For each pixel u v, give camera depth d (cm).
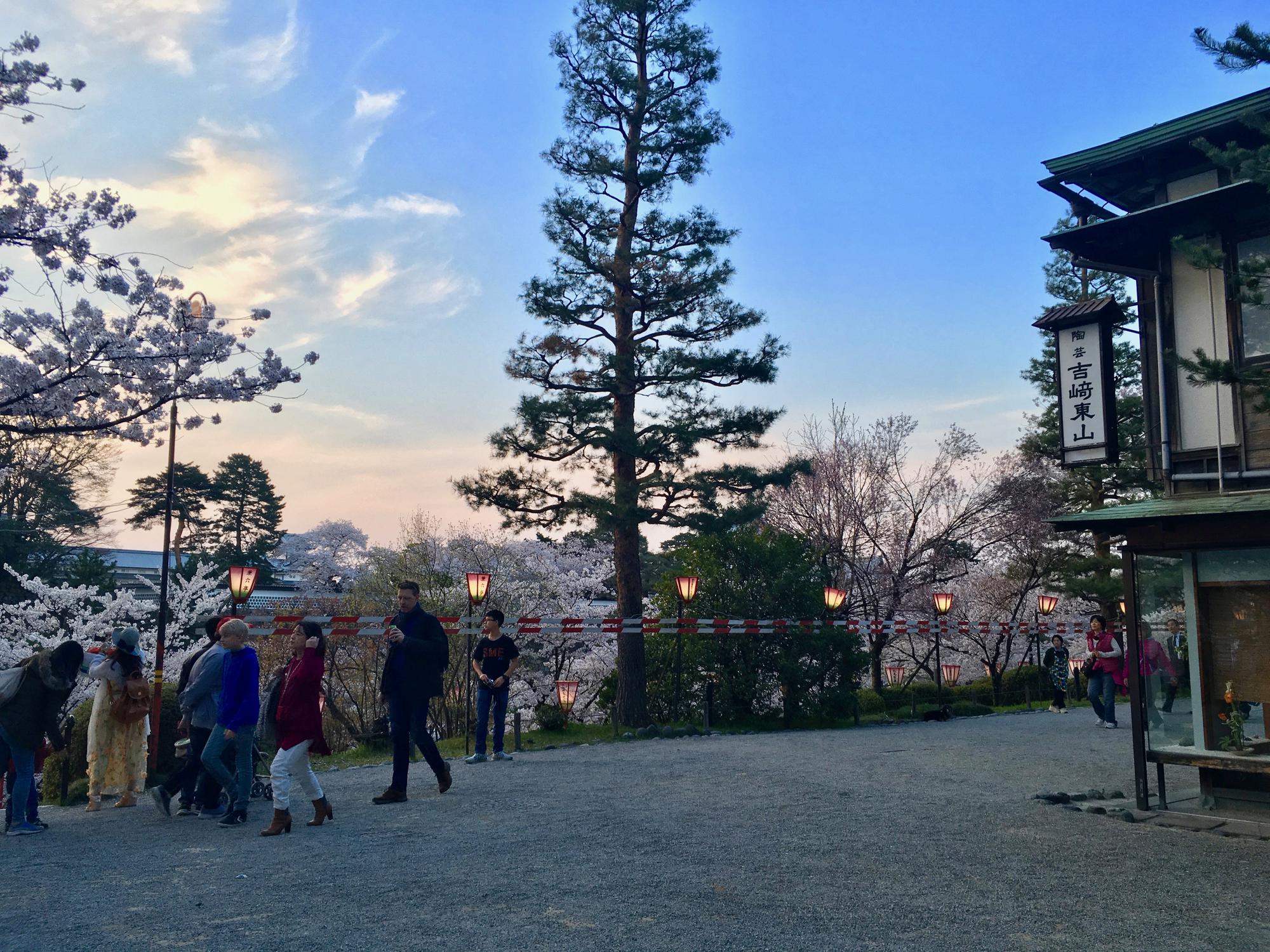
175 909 554
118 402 1244
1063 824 829
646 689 2022
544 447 2011
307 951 475
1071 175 1109
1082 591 3112
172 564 5047
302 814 885
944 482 3409
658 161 2078
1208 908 579
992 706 2642
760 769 1189
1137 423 3131
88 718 1062
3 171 1079
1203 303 988
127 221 1141
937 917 547
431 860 677
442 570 2875
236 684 831
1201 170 1035
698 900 574
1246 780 880
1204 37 700
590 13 2059
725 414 1995
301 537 3381
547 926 520
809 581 2108
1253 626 873
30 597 2861
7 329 1139
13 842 782
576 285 1986
